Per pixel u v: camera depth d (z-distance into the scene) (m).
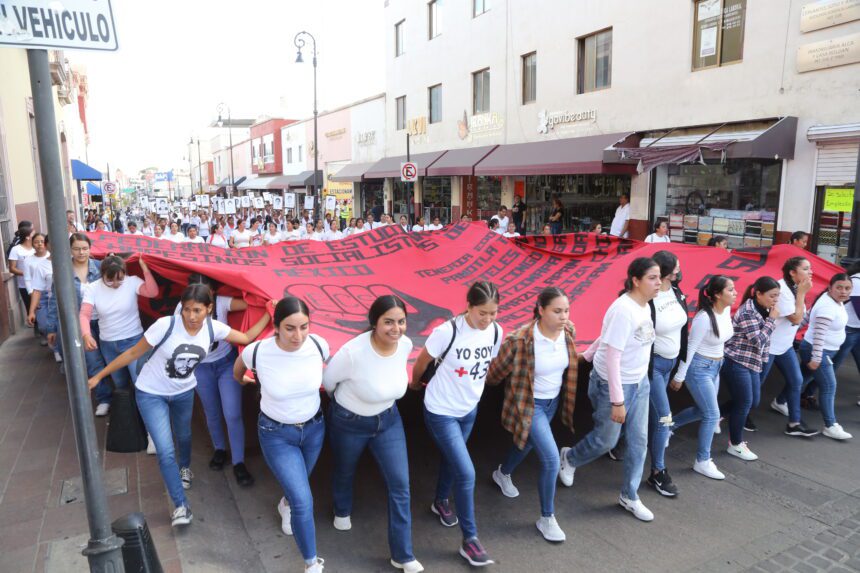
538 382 4.14
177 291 5.94
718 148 11.80
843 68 10.56
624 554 4.02
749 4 12.02
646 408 4.43
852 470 5.19
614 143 14.70
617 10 15.20
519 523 4.41
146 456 5.38
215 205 36.44
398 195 28.62
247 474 4.93
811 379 6.42
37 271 7.64
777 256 6.71
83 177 27.23
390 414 3.81
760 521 4.41
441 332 3.81
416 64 25.41
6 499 4.61
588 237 7.61
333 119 35.00
